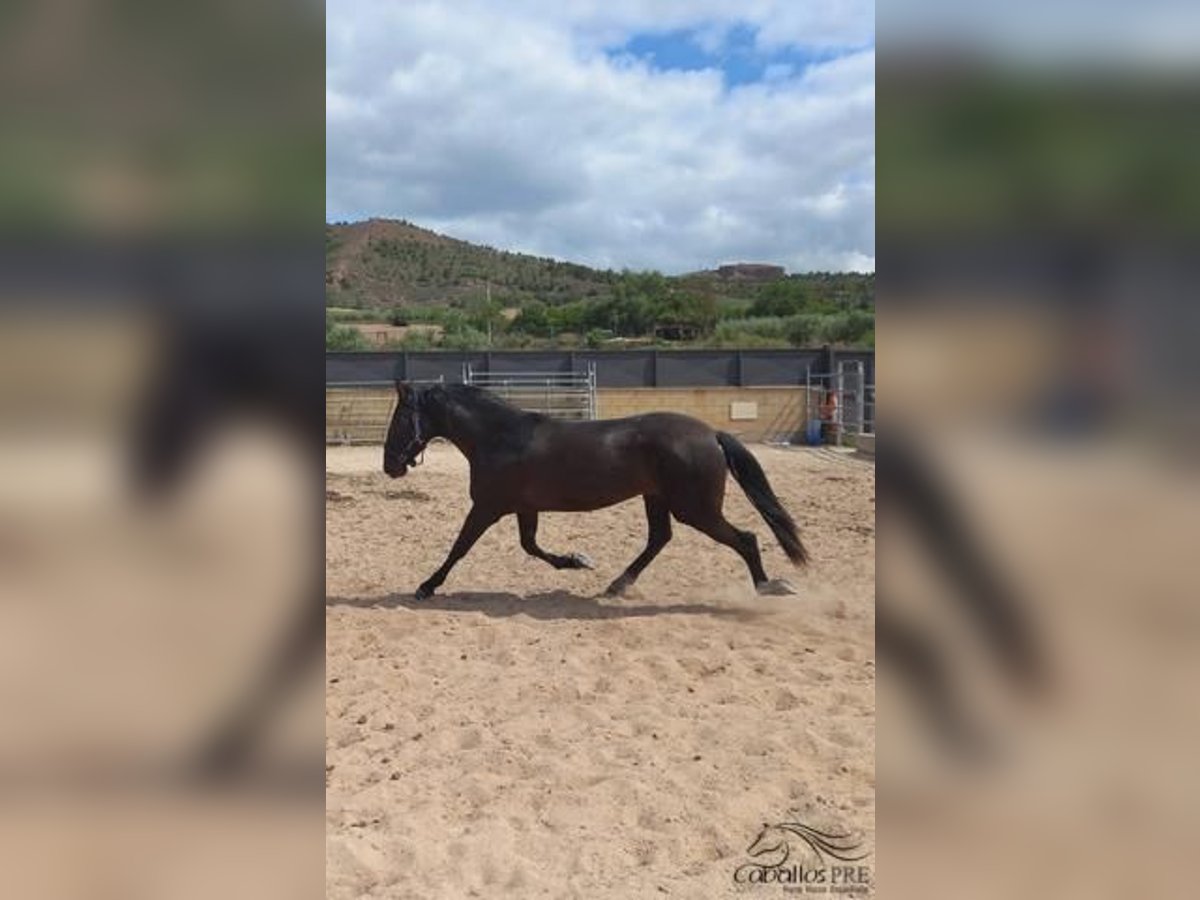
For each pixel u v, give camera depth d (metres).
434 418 7.27
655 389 22.02
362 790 3.96
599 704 5.04
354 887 3.12
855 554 9.10
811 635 6.35
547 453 7.13
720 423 21.94
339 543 9.95
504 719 4.84
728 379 23.61
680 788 3.88
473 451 7.29
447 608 7.13
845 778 3.97
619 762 4.22
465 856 3.33
